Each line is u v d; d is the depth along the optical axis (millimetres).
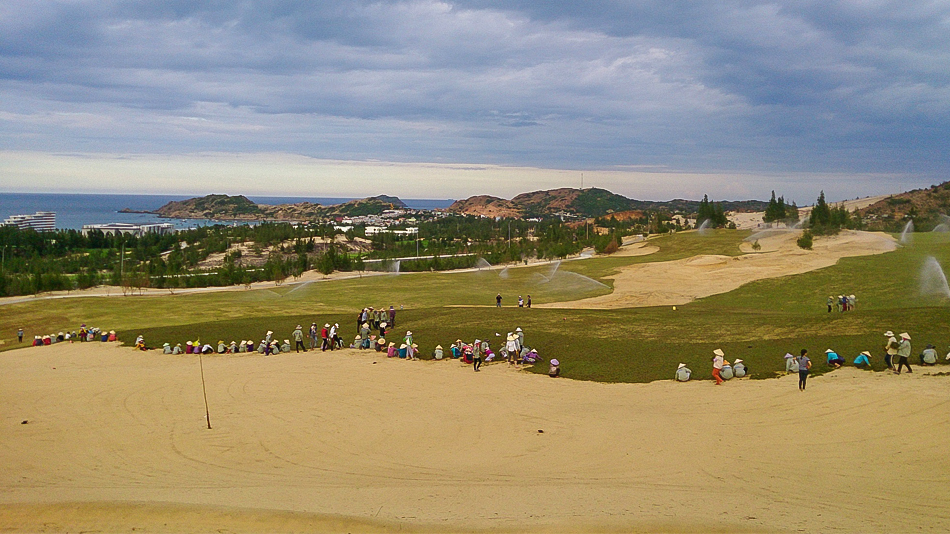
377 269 146250
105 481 19125
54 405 29781
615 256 127750
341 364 37531
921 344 30578
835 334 34031
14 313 73438
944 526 14547
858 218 153375
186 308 76688
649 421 24516
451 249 191875
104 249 196875
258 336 46344
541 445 22281
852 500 16406
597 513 15211
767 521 14734
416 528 14008
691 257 101750
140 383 34250
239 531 13930
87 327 60750
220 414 27609
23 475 19938
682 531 13852
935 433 20828
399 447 22578
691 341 35969
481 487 17984
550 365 34250
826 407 24359
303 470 20219
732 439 22078
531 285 94312
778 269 78625
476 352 34500
